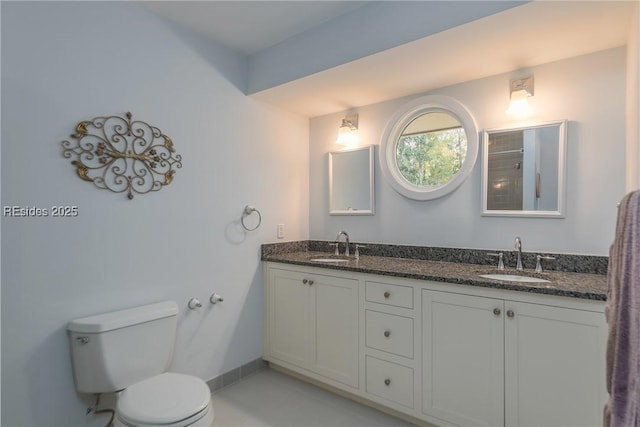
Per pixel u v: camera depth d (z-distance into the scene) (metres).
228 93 2.33
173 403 1.34
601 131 1.78
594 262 1.79
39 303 1.50
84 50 1.64
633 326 0.74
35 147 1.49
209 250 2.20
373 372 1.97
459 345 1.68
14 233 1.43
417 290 1.81
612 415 0.77
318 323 2.23
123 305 1.77
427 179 2.39
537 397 1.48
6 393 1.41
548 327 1.46
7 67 1.41
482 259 2.11
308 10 1.91
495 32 1.61
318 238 2.95
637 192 0.80
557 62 1.90
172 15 1.94
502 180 2.06
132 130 1.82
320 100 2.55
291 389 2.28
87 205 1.65
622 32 1.60
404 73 2.07
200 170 2.15
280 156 2.74
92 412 1.64
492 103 2.11
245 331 2.44
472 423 1.64
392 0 1.77
